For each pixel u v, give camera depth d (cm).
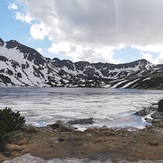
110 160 1002
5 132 1317
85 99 7231
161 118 2953
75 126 2441
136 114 3547
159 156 1062
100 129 1930
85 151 1117
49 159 1018
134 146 1209
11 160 1014
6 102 5581
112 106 4875
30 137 1452
